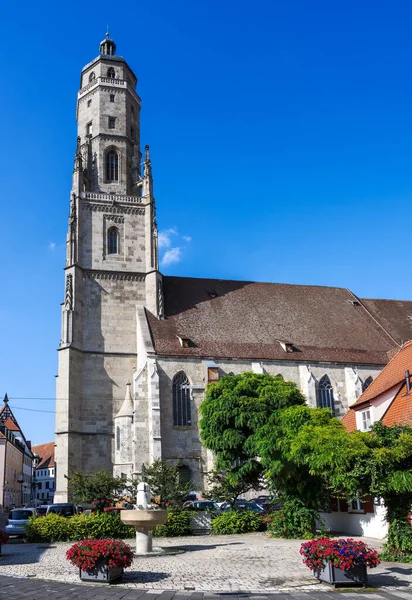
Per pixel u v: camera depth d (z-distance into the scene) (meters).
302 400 41.09
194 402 57.78
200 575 21.23
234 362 60.25
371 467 21.48
